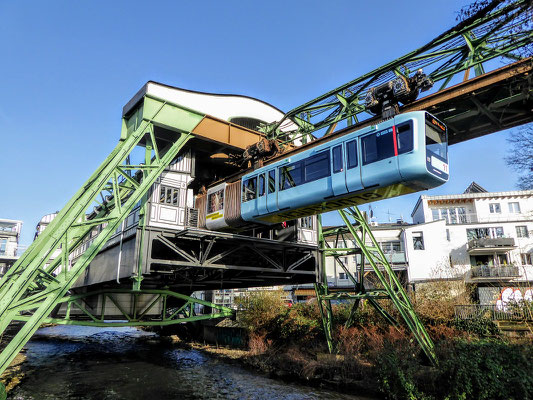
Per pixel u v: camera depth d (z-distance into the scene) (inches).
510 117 528.1
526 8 389.1
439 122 518.9
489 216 1574.8
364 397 639.8
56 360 996.6
